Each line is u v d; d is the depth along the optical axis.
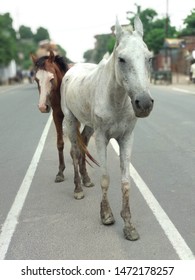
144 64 3.44
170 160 6.86
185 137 8.72
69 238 4.11
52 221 4.56
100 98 4.08
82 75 5.04
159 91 21.80
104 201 4.39
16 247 3.96
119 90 3.81
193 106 14.16
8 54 42.53
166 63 32.81
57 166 6.84
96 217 4.62
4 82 46.91
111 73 3.85
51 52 5.60
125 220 4.09
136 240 4.00
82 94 4.62
